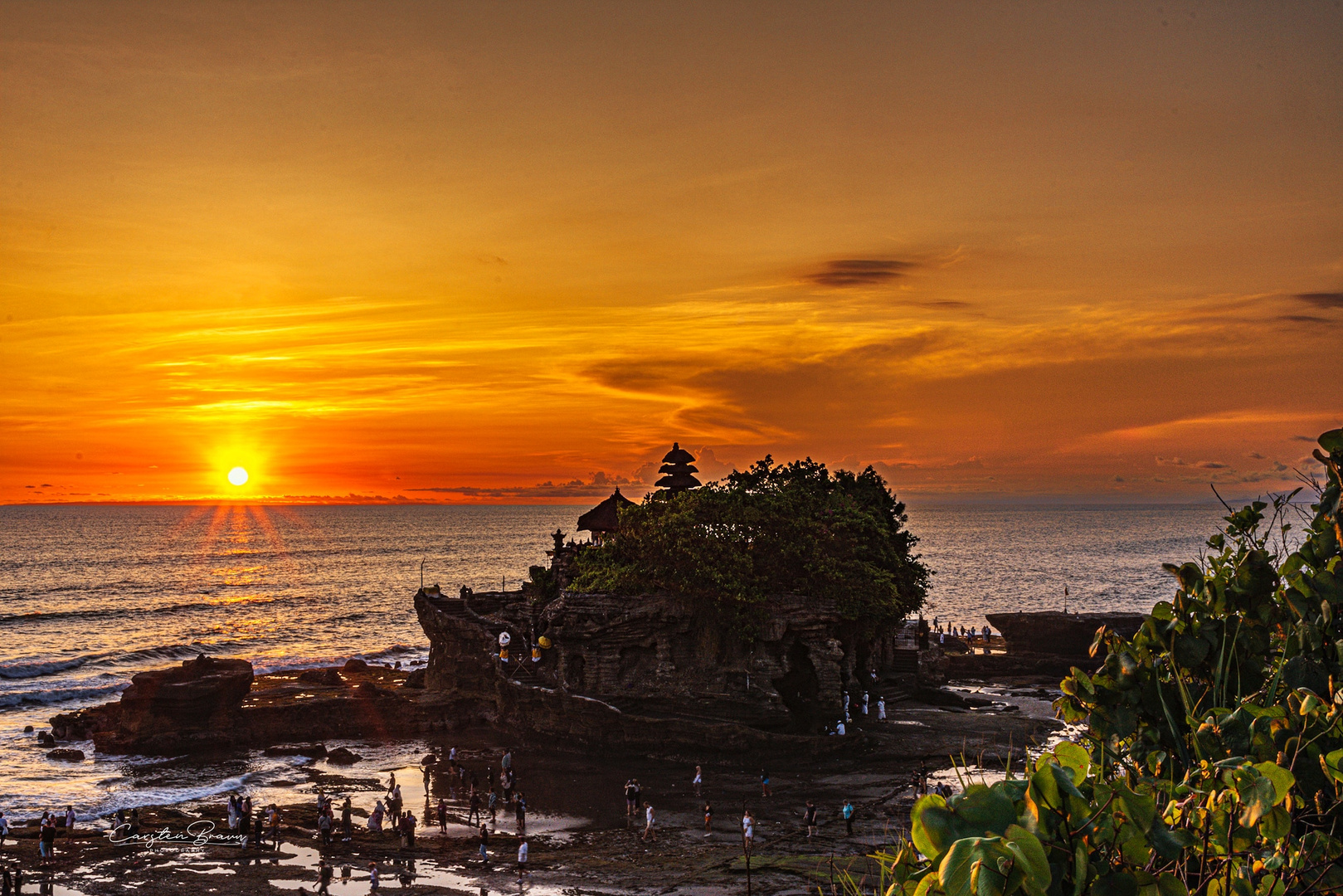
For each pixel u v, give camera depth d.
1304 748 8.62
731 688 78.75
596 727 78.50
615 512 101.00
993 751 72.12
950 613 188.50
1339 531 10.52
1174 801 8.56
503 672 88.56
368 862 55.50
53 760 81.38
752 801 64.81
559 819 63.91
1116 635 11.30
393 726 88.75
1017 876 5.84
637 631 80.56
